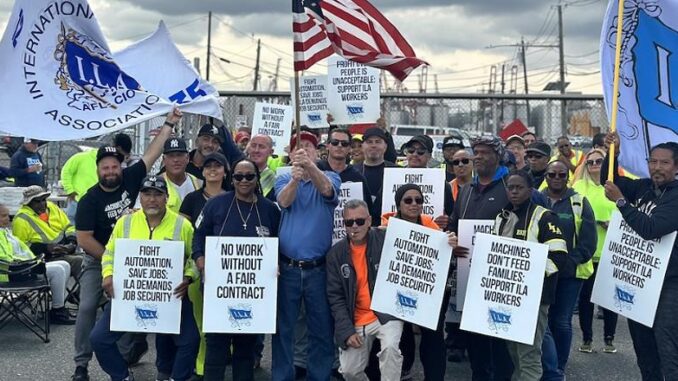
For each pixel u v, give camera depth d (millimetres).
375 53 8172
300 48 7086
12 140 22891
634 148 7211
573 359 8727
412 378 7914
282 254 6902
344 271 6730
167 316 6875
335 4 8039
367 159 8516
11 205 12812
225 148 9266
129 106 7664
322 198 6953
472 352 7082
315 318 6883
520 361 6469
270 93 13852
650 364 6559
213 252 6695
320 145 11727
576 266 7324
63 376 7871
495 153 7070
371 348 6820
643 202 6395
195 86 10867
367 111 11016
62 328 9789
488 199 7078
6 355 8570
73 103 7504
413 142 8227
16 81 7387
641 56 7238
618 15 6906
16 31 7391
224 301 6688
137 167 7574
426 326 6504
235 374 7000
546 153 10039
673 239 6148
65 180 11906
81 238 7305
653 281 6223
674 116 7145
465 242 6914
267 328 6684
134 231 7008
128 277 6867
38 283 9281
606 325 8945
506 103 15742
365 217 6719
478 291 6355
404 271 6566
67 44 7543
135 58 10844
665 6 7180
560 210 7453
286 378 6902
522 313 6254
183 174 8453
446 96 13375
